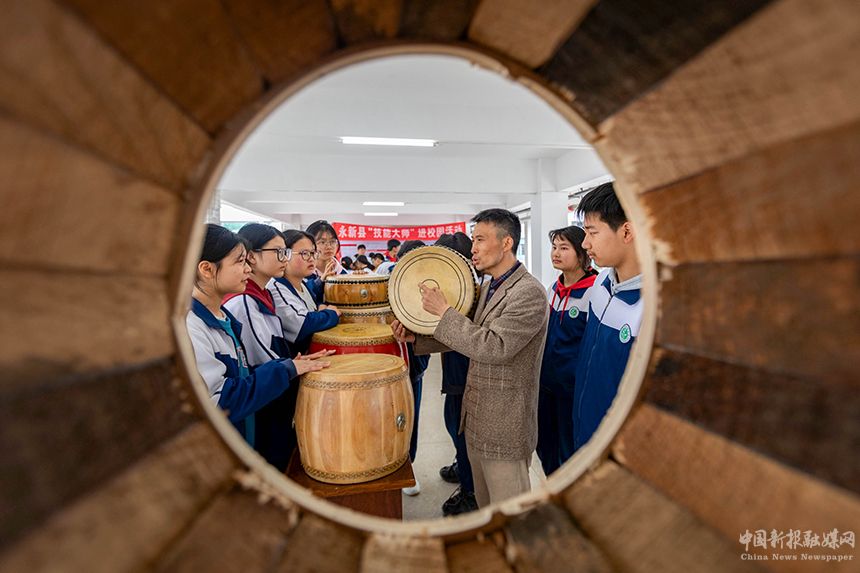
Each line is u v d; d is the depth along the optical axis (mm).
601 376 1223
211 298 1310
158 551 344
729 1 316
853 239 306
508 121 3398
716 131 397
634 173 520
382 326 1834
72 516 284
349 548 510
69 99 276
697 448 461
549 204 4680
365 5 426
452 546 544
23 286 270
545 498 580
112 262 359
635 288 1163
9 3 233
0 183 243
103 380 347
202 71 379
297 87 483
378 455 1151
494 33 482
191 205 453
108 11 282
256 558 421
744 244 408
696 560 409
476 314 1516
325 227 2918
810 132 319
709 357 467
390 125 3258
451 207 8188
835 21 273
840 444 321
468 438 1412
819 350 338
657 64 403
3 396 250
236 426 1291
